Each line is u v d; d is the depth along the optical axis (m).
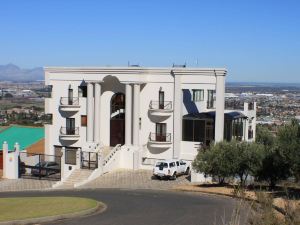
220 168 35.50
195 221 21.70
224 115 46.00
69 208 24.52
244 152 35.09
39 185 40.25
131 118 46.47
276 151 31.98
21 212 23.66
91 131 48.44
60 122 50.19
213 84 43.81
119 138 48.19
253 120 53.38
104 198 30.19
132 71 45.94
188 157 45.09
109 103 48.41
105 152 46.69
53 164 45.50
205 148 40.12
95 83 47.94
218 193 32.31
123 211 24.81
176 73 44.84
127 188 36.72
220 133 43.44
